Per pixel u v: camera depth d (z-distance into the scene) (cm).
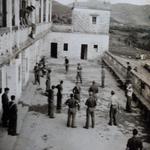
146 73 3319
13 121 1504
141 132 1733
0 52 1318
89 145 1522
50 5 4400
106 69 3681
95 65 3975
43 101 2195
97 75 3303
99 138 1616
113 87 2777
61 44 4316
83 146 1506
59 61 4100
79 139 1586
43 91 2458
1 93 1692
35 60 3231
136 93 2308
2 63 1314
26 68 2555
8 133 1523
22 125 1709
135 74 2503
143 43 6456
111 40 6656
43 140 1543
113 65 3612
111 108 1792
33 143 1497
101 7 4269
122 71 3056
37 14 3191
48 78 2364
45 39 4253
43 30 3456
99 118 1927
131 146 1171
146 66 3712
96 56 4378
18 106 1989
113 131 1725
